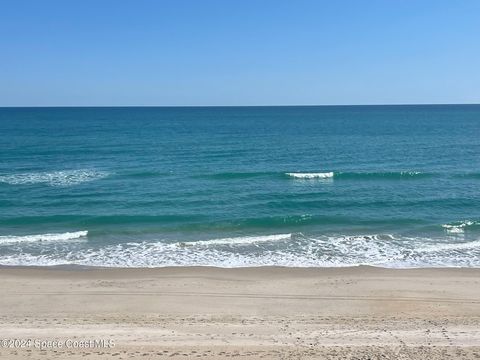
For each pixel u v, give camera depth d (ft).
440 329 38.55
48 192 103.65
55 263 61.21
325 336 36.65
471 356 32.07
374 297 49.47
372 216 83.87
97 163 145.89
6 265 60.23
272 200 95.50
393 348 33.68
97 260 62.39
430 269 58.80
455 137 232.12
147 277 55.98
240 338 36.01
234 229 77.15
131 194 101.96
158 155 165.58
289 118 448.65
